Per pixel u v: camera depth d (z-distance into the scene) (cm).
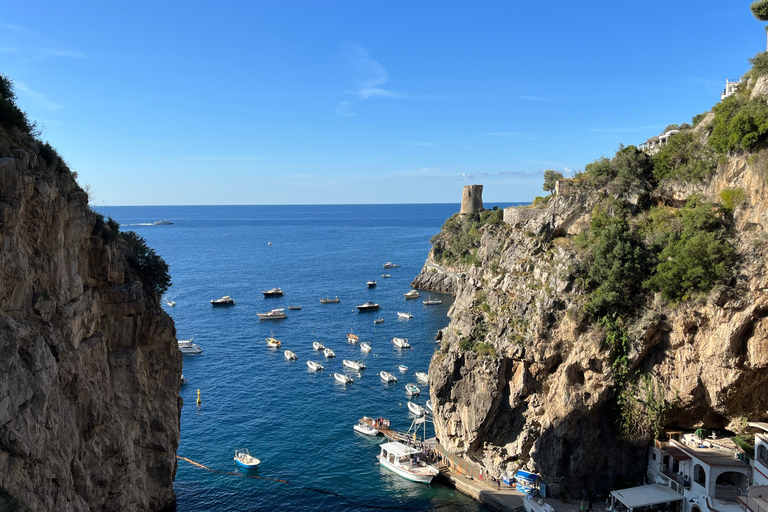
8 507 3141
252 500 6125
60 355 3941
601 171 6525
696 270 5238
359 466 7019
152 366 5428
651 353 5747
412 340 13725
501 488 6238
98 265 4822
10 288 3606
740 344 5144
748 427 5478
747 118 5300
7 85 4306
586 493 5841
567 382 5888
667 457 5606
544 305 6047
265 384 10312
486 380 6344
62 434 3812
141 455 5141
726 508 4747
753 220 5328
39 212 3875
